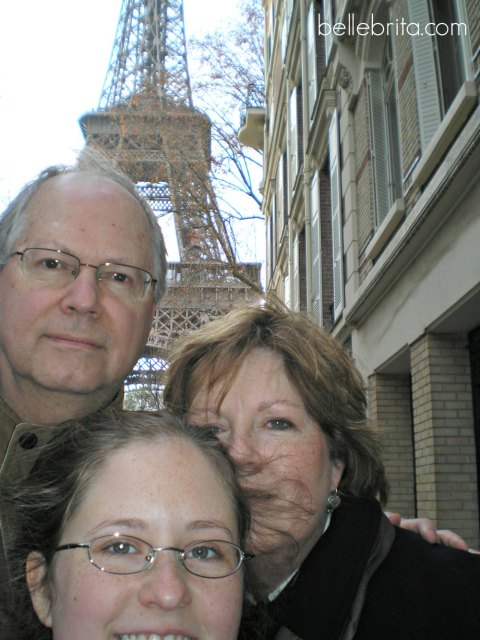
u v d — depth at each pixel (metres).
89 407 0.67
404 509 2.57
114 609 0.43
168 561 0.44
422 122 2.08
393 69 2.71
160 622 0.43
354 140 3.21
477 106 1.70
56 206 0.67
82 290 0.64
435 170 2.00
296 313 0.69
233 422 0.61
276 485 0.59
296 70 5.36
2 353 0.67
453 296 1.83
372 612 0.57
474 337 2.01
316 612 0.56
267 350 0.63
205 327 0.68
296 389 0.62
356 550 0.59
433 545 0.65
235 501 0.51
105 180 0.71
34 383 0.65
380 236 2.52
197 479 0.48
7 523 0.52
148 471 0.47
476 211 1.67
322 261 4.07
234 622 0.46
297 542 0.58
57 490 0.48
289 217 5.47
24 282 0.65
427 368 2.04
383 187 2.76
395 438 2.65
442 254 1.92
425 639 0.55
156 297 0.77
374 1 2.77
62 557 0.46
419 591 0.58
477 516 1.94
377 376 2.72
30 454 0.56
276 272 6.86
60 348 0.64
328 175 4.20
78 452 0.49
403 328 2.31
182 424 0.53
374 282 2.48
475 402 2.01
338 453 0.65
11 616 0.50
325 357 0.65
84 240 0.66
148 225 0.73
